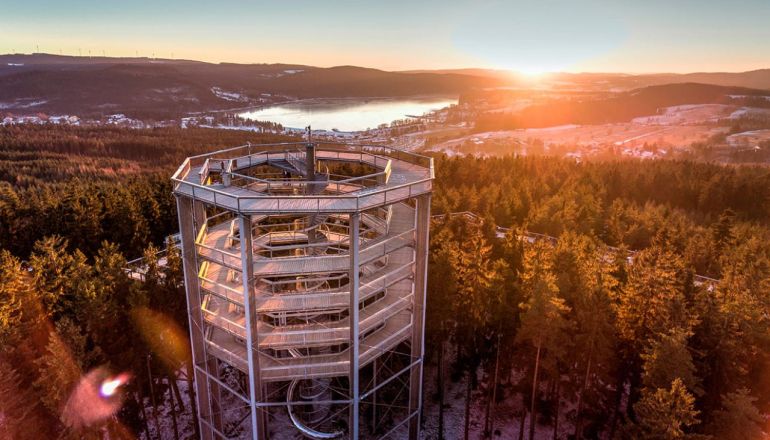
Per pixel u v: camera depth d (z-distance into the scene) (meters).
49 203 62.66
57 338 25.94
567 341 29.33
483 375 40.66
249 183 30.72
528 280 33.69
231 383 41.03
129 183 92.12
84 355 27.59
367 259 24.95
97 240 58.12
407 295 30.23
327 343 25.16
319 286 31.16
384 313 27.70
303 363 26.38
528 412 37.41
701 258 52.03
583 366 31.31
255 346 24.38
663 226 59.41
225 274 28.88
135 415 33.34
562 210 66.06
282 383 37.50
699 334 29.47
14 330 28.47
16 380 28.06
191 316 27.02
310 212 21.94
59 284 35.75
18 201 63.25
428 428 36.16
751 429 23.88
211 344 27.48
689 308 32.56
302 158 33.28
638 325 30.44
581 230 62.22
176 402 39.41
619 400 32.12
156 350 32.34
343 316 29.94
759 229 66.38
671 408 23.72
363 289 26.70
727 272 39.94
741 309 29.58
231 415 37.28
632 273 35.84
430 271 33.84
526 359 33.81
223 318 26.45
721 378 27.97
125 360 30.50
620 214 67.69
